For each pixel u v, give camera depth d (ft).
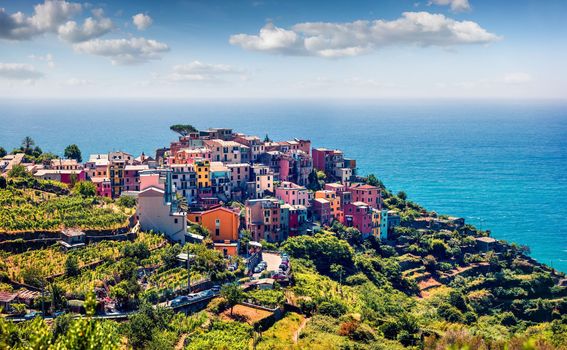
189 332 556.92
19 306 547.90
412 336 632.79
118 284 598.34
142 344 509.76
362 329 619.26
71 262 624.59
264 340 582.35
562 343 647.97
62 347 321.93
